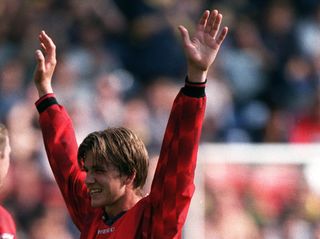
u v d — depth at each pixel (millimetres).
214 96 27000
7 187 22766
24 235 22516
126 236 10281
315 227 20484
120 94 26844
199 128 10070
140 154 10453
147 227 10242
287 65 29156
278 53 29594
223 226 20719
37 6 29172
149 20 28875
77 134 25328
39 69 11477
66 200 11203
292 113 27969
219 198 20828
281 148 20891
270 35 29891
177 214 10070
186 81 10086
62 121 11422
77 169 11219
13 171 22953
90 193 10445
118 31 29094
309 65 29266
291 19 30344
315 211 20562
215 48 10117
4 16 29047
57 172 11258
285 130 26984
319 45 30000
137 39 28703
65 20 28859
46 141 11375
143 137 25328
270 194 20750
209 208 20766
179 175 10055
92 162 10352
